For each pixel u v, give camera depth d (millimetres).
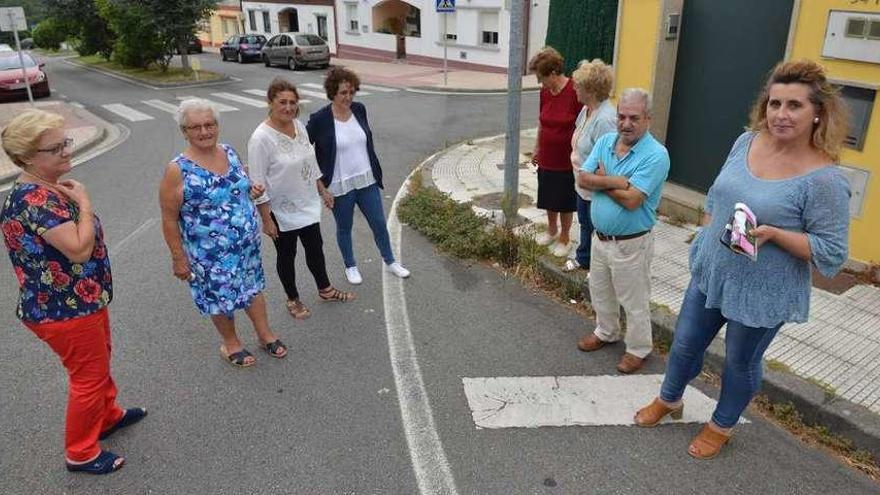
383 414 3672
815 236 2598
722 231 2826
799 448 3309
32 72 18750
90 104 17312
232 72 24188
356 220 7176
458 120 13609
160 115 15383
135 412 3631
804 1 4918
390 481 3150
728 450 3293
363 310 4973
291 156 4438
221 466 3273
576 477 3143
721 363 3920
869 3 4504
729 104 5934
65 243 2811
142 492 3111
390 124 13172
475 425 3549
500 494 3051
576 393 3822
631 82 6566
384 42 26578
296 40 24219
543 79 5141
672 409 3482
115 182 9164
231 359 4199
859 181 4812
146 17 21922
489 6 21156
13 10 15938
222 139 12078
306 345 4457
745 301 2795
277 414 3689
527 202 7414
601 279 3994
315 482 3148
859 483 3062
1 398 3895
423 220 6750
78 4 28016
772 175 2662
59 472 3258
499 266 5750
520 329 4621
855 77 4695
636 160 3568
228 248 3787
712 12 5887
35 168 2840
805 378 3670
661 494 3021
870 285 4789
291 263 4758
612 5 10734
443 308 4977
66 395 3930
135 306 5113
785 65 2568
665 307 4586
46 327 2969
